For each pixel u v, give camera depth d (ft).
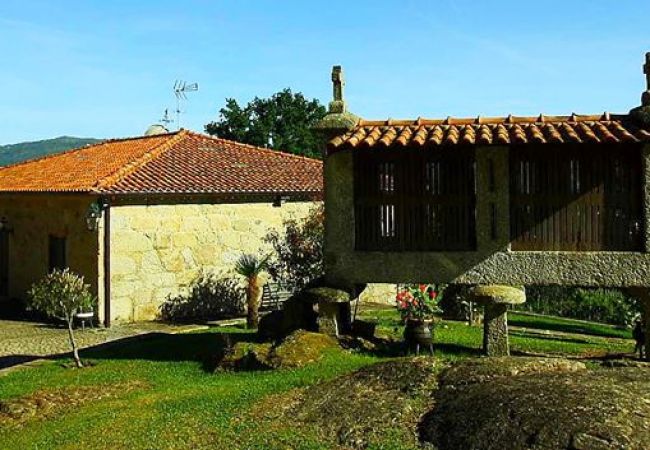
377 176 34.32
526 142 31.35
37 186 62.59
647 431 18.90
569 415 19.80
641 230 31.60
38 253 63.46
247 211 65.57
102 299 56.18
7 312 62.95
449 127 34.42
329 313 35.58
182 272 61.00
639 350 36.11
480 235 33.01
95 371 37.52
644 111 31.73
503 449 19.45
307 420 24.48
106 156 71.41
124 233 57.36
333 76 35.53
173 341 45.88
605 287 32.12
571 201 32.24
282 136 152.25
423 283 33.71
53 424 27.61
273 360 32.99
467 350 36.58
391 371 27.07
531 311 64.28
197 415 26.13
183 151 71.87
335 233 34.78
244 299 65.00
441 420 22.15
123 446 23.34
